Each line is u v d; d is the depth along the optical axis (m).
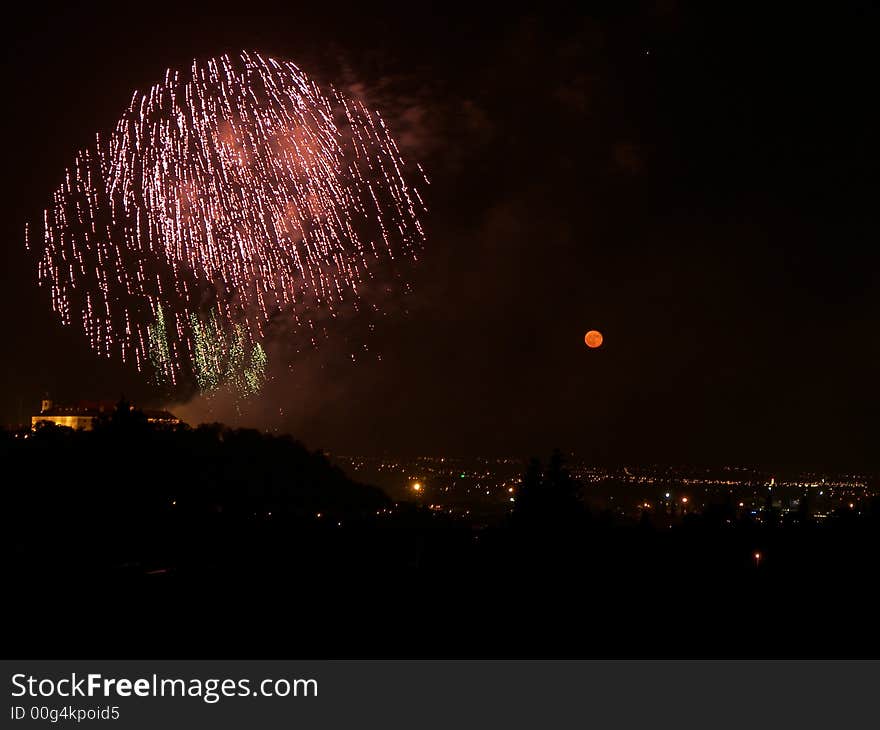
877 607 46.50
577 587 49.50
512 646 36.28
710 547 63.41
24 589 39.03
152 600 38.81
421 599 43.59
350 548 58.97
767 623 42.62
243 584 43.72
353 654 33.47
